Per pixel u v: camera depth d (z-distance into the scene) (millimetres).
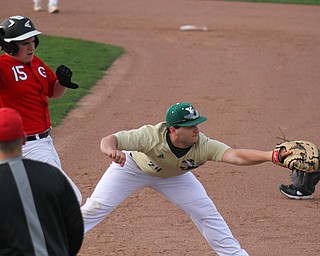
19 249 13516
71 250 14602
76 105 45188
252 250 23969
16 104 20688
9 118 13922
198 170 33281
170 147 19906
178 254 23594
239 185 31203
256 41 68562
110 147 19281
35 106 20984
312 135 39500
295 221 26906
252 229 26000
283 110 45125
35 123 20875
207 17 82562
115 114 43312
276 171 33281
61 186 14062
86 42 65500
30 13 78875
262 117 43250
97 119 42062
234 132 39812
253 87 51250
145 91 49375
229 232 21438
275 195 29984
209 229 21328
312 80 53875
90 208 21375
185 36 70062
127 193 21484
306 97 48688
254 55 62344
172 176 21078
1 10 79750
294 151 18141
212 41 68000
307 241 24891
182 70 56219
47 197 13844
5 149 13922
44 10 81375
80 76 52688
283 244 24562
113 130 39875
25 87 20703
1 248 13594
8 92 20547
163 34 70812
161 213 27656
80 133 39031
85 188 30312
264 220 26953
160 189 21453
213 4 94125
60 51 60906
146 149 20047
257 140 38312
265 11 89000
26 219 13609
